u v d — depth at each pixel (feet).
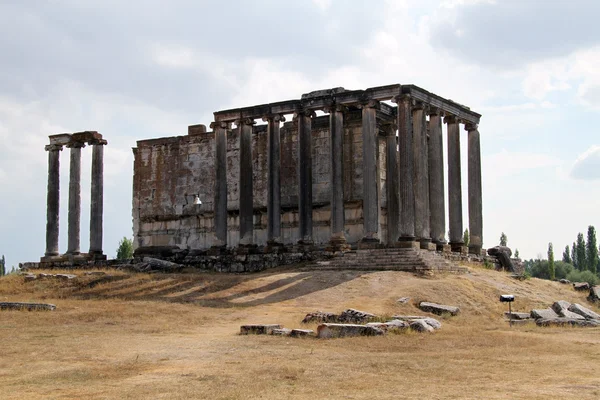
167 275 168.76
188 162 230.89
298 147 194.29
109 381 64.23
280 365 70.74
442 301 130.62
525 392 58.13
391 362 72.59
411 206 164.45
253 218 211.82
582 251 390.21
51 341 89.25
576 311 127.95
